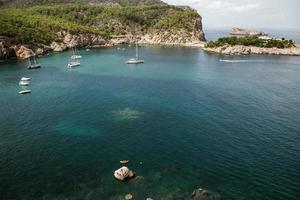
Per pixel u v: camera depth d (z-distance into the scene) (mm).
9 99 97812
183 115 80312
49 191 47406
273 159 56219
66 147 62281
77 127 72812
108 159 57094
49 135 68312
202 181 49469
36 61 174125
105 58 190250
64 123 75500
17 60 175875
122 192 46688
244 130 69688
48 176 51562
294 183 48656
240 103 91188
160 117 79062
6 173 52406
